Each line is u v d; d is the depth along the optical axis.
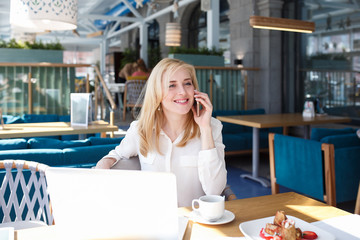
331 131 3.19
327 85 6.14
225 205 1.27
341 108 5.91
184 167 1.48
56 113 5.23
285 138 3.08
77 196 0.86
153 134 1.52
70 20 2.46
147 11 12.73
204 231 1.04
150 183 0.83
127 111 9.98
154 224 0.85
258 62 7.05
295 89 6.79
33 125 3.56
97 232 0.87
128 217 0.85
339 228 1.07
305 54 6.58
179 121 1.52
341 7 5.79
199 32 10.88
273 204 1.27
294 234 0.94
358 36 5.51
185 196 1.49
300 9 6.62
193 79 1.50
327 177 2.69
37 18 2.33
